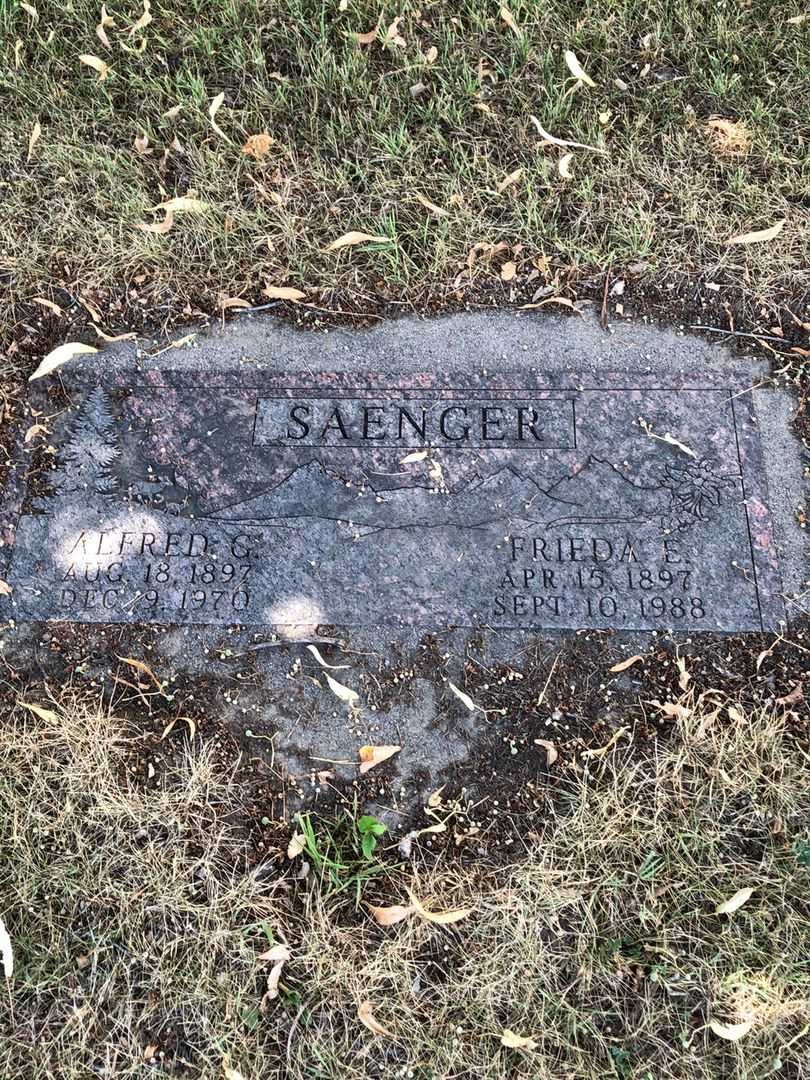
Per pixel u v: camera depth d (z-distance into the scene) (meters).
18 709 1.49
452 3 1.79
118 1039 1.39
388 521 1.53
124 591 1.52
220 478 1.55
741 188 1.67
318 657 1.49
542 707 1.48
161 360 1.61
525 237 1.66
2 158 1.70
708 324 1.62
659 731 1.47
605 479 1.55
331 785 1.46
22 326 1.63
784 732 1.47
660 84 1.74
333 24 1.78
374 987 1.40
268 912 1.42
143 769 1.47
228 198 1.68
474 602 1.51
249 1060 1.38
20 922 1.42
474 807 1.45
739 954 1.40
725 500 1.54
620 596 1.51
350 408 1.58
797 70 1.75
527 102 1.73
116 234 1.66
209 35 1.77
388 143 1.69
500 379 1.59
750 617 1.50
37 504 1.55
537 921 1.42
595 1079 1.36
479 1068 1.37
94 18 1.79
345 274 1.64
